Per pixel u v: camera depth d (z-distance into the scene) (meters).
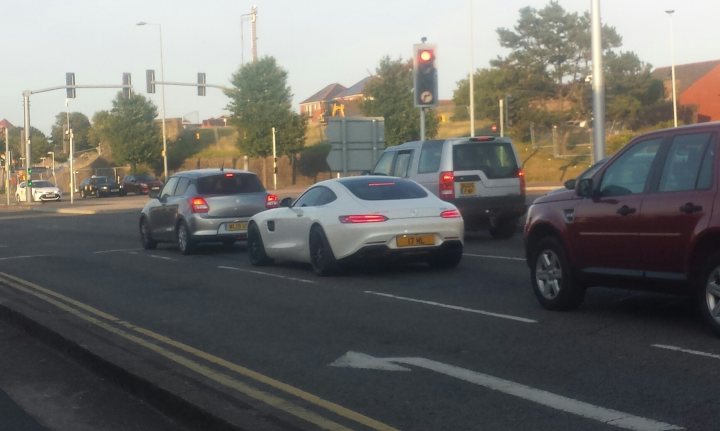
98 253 20.59
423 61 21.50
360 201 14.02
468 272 14.30
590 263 10.00
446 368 8.10
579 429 6.23
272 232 15.87
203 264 17.31
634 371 7.72
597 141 18.30
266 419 6.36
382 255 13.70
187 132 82.44
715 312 8.61
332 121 24.33
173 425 6.92
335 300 12.15
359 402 7.06
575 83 56.22
